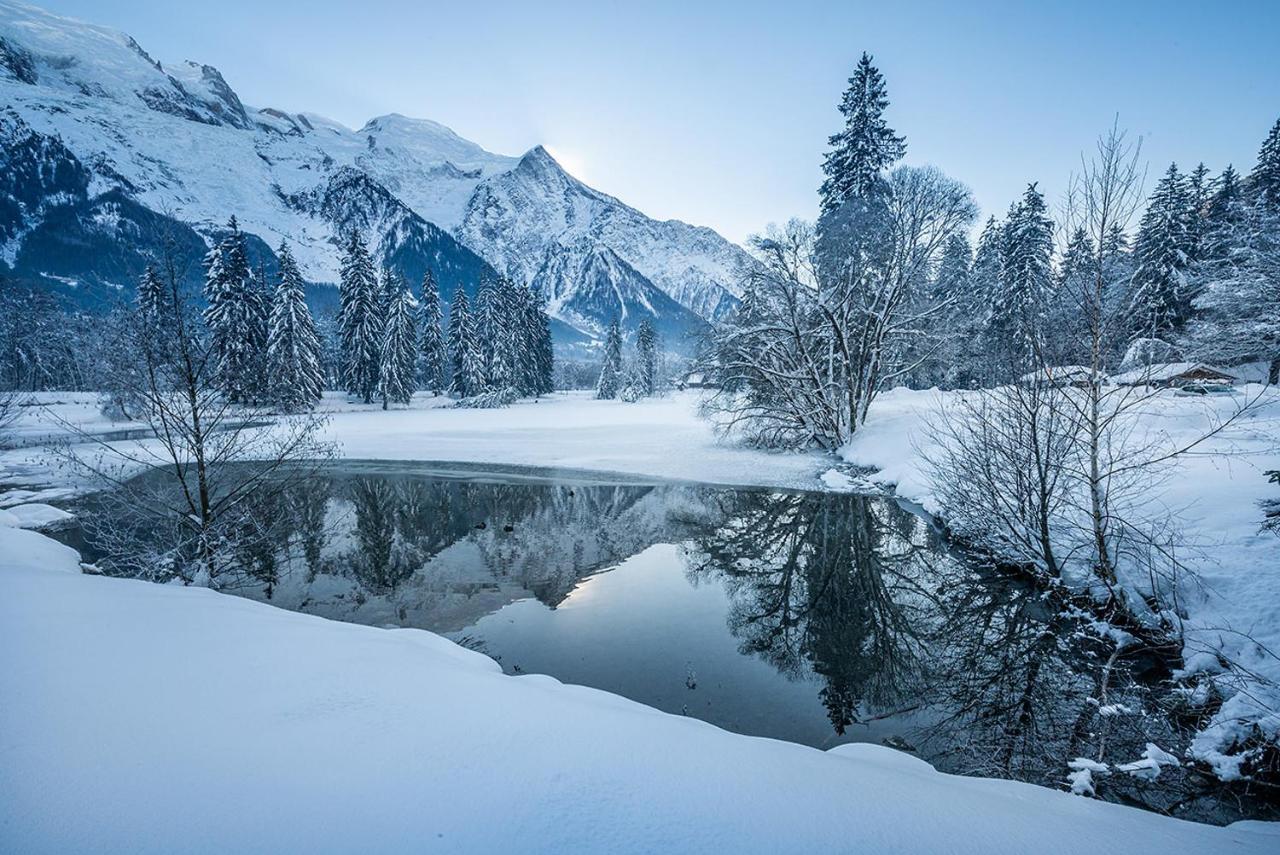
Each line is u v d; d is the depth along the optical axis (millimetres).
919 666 6363
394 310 46188
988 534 9227
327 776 1905
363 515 13531
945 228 19109
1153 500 8289
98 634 3086
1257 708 4805
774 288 20922
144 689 2459
